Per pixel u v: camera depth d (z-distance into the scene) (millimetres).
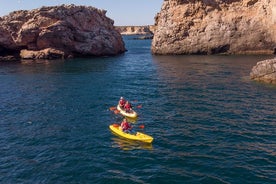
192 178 15164
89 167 16641
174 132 21516
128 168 16422
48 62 63000
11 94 34594
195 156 17594
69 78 43656
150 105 28547
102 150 18828
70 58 69312
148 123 23641
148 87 36062
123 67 53500
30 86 38719
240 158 17156
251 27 61719
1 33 68562
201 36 66062
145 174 15688
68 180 15383
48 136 21484
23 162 17516
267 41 60781
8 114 26969
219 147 18719
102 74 46500
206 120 23719
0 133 22297
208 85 35562
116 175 15680
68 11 70938
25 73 49188
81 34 71312
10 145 20047
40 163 17328
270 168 15945
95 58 69375
